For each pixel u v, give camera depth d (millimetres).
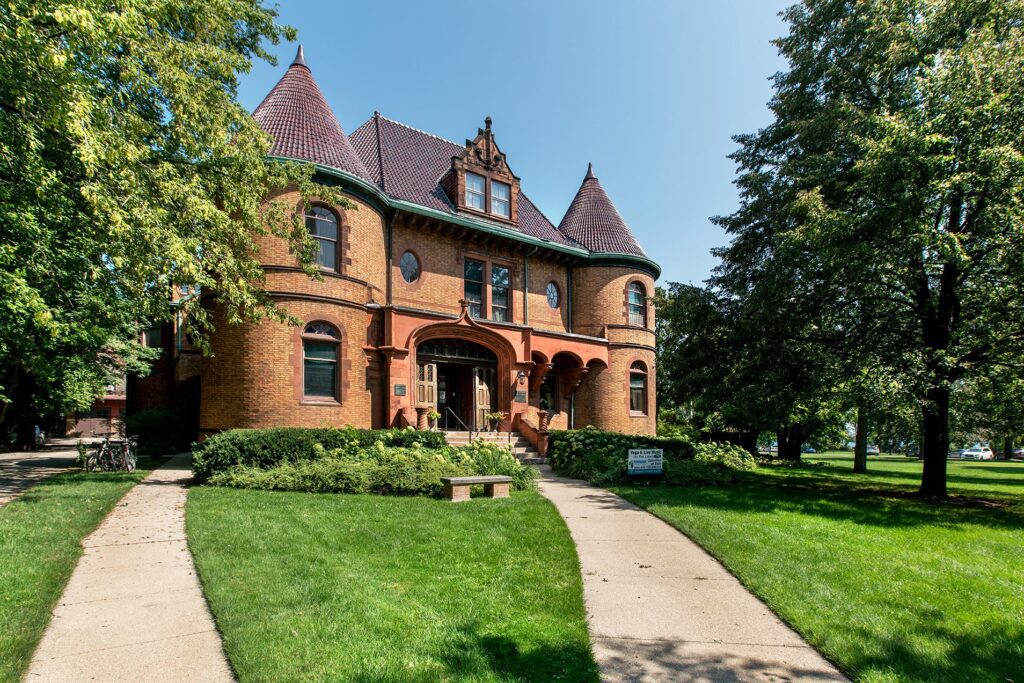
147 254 10344
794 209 14289
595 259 25047
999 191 11703
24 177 9805
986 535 9547
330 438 13734
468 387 21312
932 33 13930
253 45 15133
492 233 21484
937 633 5180
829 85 17234
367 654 4430
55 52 7754
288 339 15781
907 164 11766
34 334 13500
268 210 14109
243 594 5637
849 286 14008
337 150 17266
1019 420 16812
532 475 13562
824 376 14984
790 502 11969
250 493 11133
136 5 9047
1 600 5352
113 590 5930
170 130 11750
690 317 18062
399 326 17938
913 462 37562
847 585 6449
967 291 13227
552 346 22438
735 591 6320
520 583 6262
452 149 24859
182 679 4176
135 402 28188
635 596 6109
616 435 18844
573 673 4297
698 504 11141
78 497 10352
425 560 6984
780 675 4438
